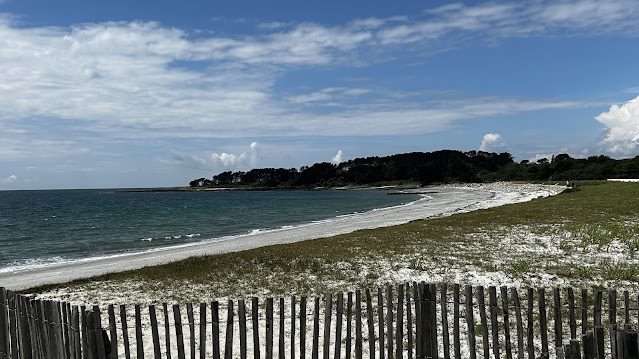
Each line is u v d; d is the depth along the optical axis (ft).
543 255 61.16
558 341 24.40
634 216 95.61
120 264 83.25
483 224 96.58
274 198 436.35
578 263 55.47
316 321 24.58
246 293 48.52
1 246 121.08
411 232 89.71
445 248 69.15
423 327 24.04
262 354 31.04
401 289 24.25
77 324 21.95
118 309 45.06
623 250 61.87
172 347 33.06
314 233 123.13
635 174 362.94
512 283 47.80
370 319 24.57
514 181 495.41
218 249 99.60
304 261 61.93
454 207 198.59
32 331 24.23
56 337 22.84
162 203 373.40
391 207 242.37
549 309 38.06
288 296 46.62
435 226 98.12
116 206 328.49
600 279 47.60
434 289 23.95
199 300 46.80
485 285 47.65
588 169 408.05
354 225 139.64
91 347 21.49
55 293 53.36
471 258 60.85
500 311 38.11
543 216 104.42
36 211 275.39
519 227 88.58
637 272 49.49
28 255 104.99
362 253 66.95
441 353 30.27
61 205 348.79
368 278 52.85
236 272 58.13
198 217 214.07
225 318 39.50
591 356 19.03
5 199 490.49
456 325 24.17
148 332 36.55
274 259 63.87
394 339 33.09
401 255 64.54
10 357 25.70
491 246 69.46
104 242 126.82
